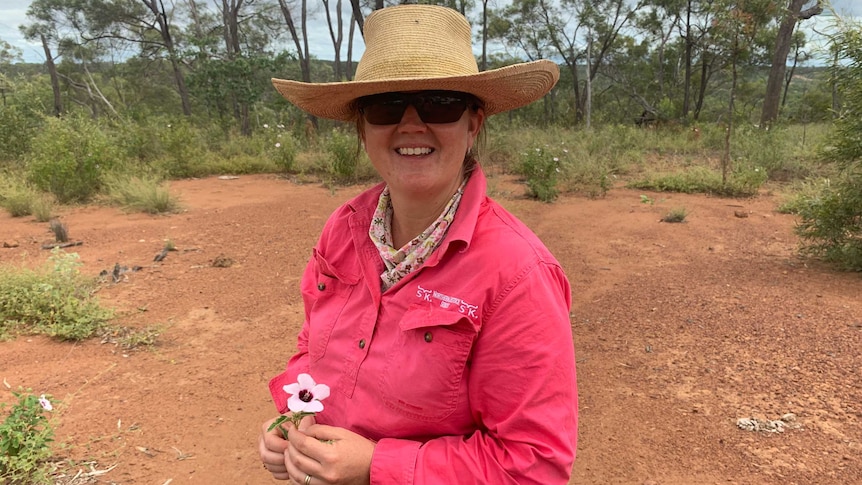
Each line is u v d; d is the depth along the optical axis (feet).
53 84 102.63
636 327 14.03
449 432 4.01
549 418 3.63
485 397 3.83
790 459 8.80
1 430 8.37
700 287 16.76
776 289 16.43
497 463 3.66
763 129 53.16
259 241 22.63
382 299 4.30
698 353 12.50
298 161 43.09
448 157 4.29
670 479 8.49
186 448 9.42
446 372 3.84
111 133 44.01
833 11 18.80
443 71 4.33
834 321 13.88
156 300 16.20
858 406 10.16
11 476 8.21
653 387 11.18
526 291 3.73
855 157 19.01
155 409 10.59
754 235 23.15
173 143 41.68
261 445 4.52
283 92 5.02
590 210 28.27
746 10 33.45
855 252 18.47
